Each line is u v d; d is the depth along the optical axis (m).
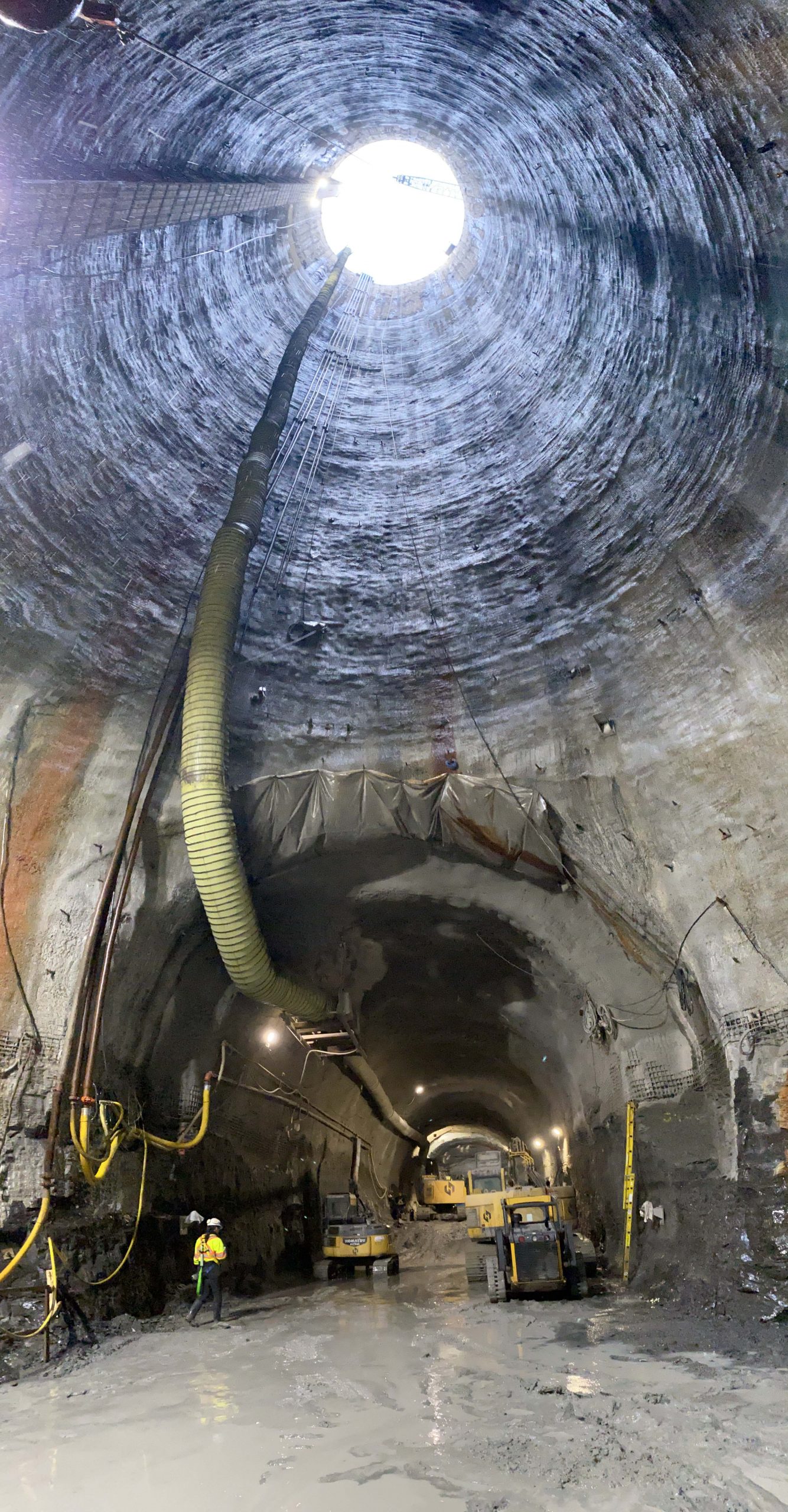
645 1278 10.42
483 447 10.88
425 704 11.40
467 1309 10.70
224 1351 8.30
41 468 8.53
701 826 9.38
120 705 10.16
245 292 10.66
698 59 5.94
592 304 9.14
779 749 8.47
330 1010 13.52
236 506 10.20
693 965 9.58
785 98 5.66
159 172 7.95
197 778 9.38
